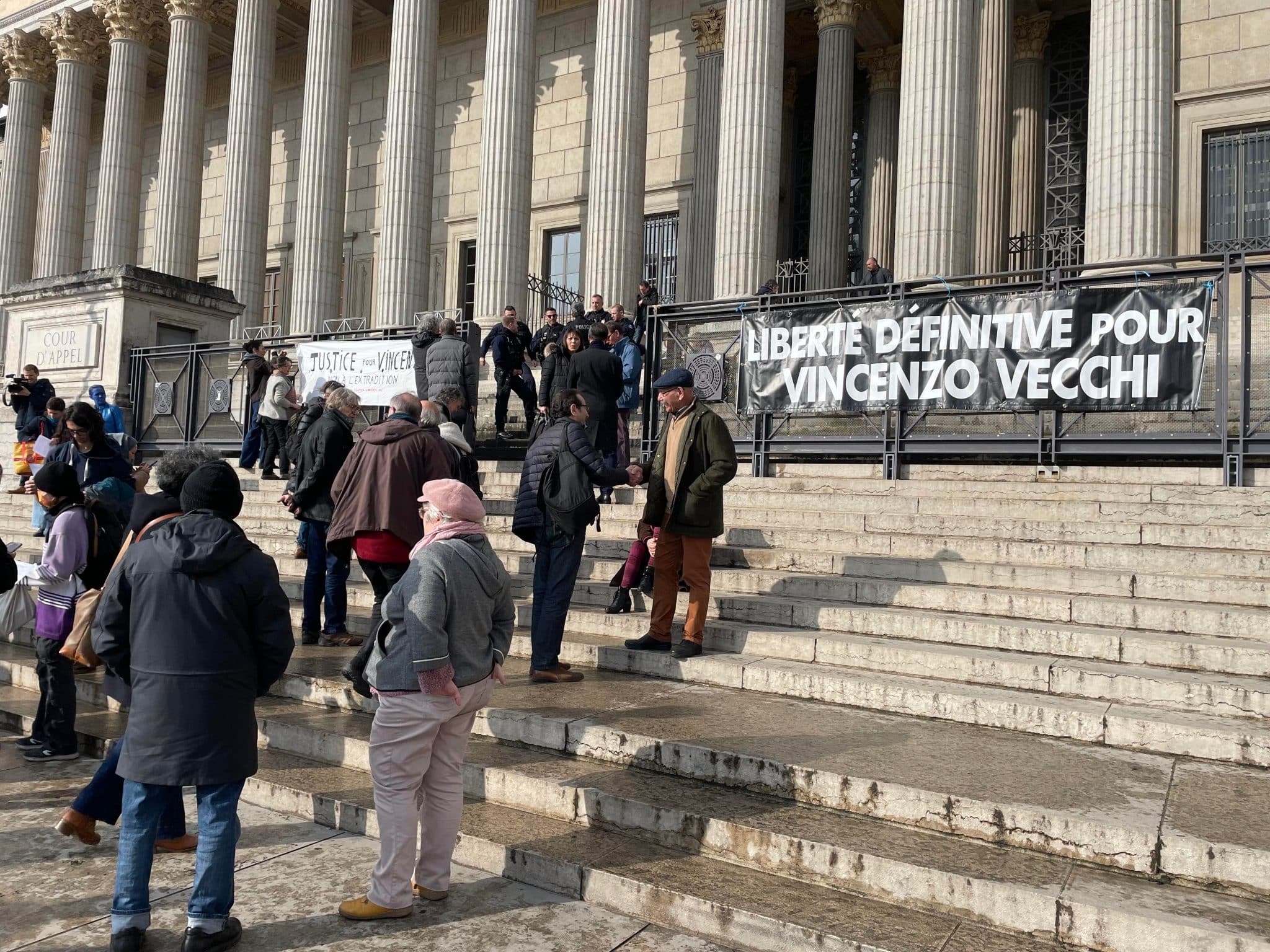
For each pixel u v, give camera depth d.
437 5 20.27
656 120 21.70
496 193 17.95
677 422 6.01
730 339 10.69
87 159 26.73
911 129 13.20
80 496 5.61
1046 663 5.24
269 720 5.55
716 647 6.29
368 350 13.85
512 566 8.62
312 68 21.19
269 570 3.62
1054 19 19.20
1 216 27.44
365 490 5.69
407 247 19.39
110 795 4.16
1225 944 2.90
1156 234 11.48
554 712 5.11
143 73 25.05
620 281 16.94
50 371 16.69
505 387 13.27
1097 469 8.76
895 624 6.05
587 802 4.27
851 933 3.20
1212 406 8.29
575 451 5.79
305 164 21.08
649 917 3.59
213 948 3.33
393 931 3.51
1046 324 8.92
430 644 3.58
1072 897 3.19
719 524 5.97
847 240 19.09
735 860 3.84
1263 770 4.18
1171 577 6.02
